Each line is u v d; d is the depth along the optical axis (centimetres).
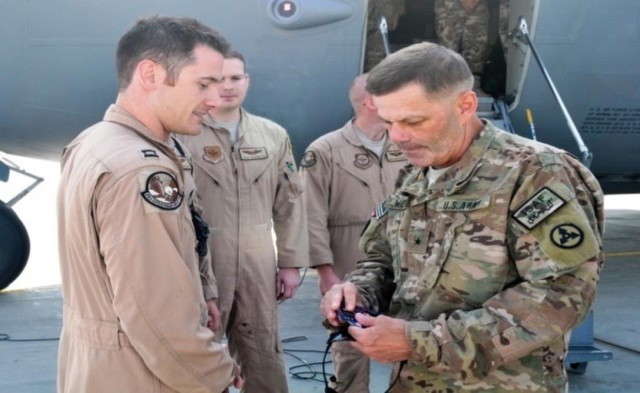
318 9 582
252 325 335
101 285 200
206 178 328
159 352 195
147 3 572
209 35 211
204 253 257
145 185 194
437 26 647
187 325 197
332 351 355
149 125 211
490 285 193
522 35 616
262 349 338
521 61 633
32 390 429
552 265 184
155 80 206
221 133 333
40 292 667
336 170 372
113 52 578
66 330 215
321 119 610
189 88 208
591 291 187
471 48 642
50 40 574
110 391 201
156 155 201
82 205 196
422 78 187
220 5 577
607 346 526
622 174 762
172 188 200
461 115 196
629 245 951
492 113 609
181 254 201
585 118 666
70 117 596
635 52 645
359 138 375
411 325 190
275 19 580
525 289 187
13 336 530
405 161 377
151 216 193
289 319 590
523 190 191
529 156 194
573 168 201
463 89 192
